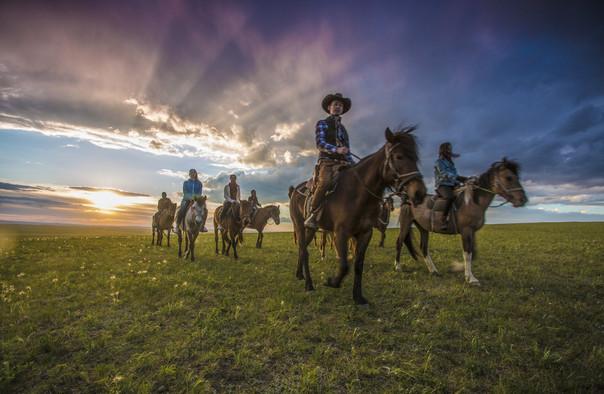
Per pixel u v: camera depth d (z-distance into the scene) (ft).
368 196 15.19
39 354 11.02
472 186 22.40
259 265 30.09
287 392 8.70
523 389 8.75
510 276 23.88
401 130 14.89
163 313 15.28
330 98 18.92
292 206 21.83
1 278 23.95
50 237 78.33
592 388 9.00
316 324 13.83
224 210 37.60
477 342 11.75
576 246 43.27
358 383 9.18
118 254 39.37
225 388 8.89
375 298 17.97
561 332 13.08
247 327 13.42
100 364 10.13
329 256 36.35
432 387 9.04
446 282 22.06
